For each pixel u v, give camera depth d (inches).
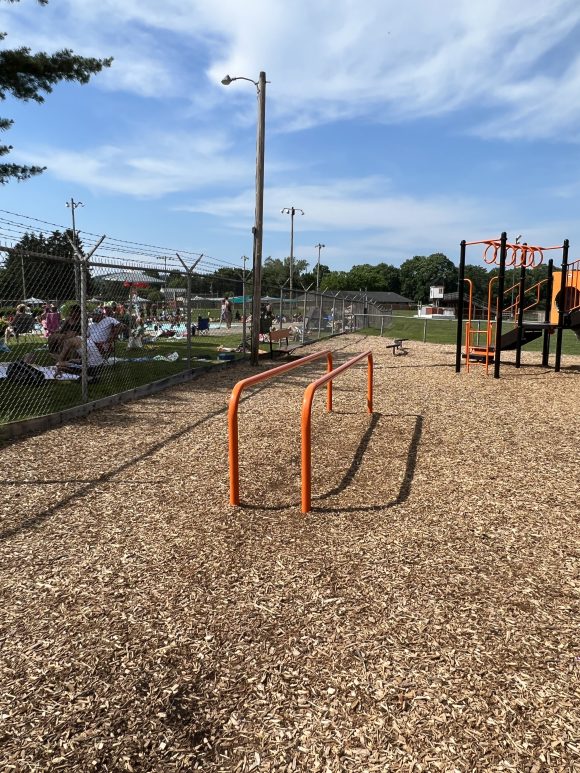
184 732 78.4
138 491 171.3
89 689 86.9
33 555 130.3
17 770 71.9
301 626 102.9
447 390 360.5
